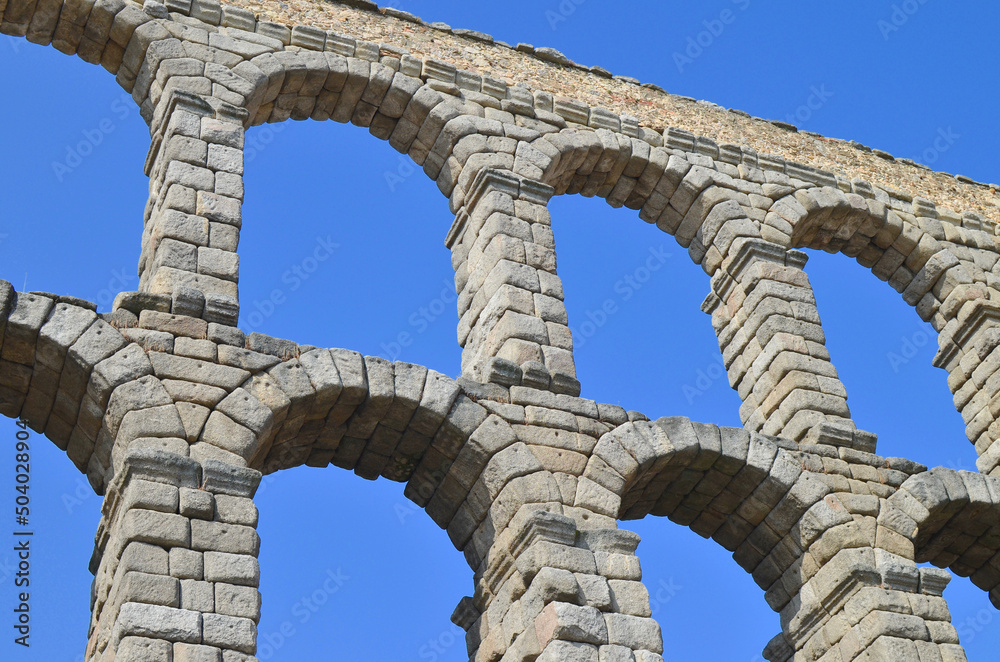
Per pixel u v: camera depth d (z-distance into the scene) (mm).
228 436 19703
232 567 17984
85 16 25297
